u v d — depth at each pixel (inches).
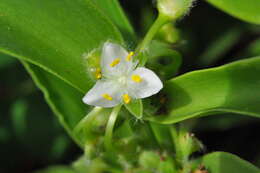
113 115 5.9
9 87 8.7
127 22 6.5
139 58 5.9
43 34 5.9
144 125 6.3
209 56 8.3
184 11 6.0
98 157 6.6
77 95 6.7
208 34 8.4
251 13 6.3
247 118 8.0
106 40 6.0
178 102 6.0
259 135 8.0
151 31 5.9
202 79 5.9
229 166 6.1
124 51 5.9
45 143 8.5
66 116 6.8
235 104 5.8
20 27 5.9
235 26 8.3
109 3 6.6
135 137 6.3
